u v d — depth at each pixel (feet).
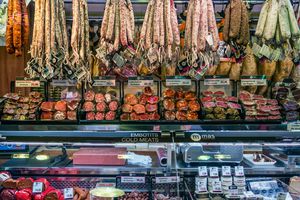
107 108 7.50
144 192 7.78
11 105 7.43
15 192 6.86
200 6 6.78
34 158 8.00
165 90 8.03
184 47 7.08
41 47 6.78
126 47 6.99
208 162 7.77
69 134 7.08
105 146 8.24
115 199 7.30
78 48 6.88
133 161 7.89
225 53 7.88
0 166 7.62
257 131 7.12
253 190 7.66
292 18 6.95
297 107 7.52
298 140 7.09
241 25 7.00
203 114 7.33
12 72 8.52
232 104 7.52
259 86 8.17
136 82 7.84
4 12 7.39
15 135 7.04
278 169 7.80
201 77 7.48
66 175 7.76
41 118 7.32
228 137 7.06
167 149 7.66
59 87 8.23
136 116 7.39
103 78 7.79
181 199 7.48
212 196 7.54
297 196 7.42
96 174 7.75
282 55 7.26
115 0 6.83
